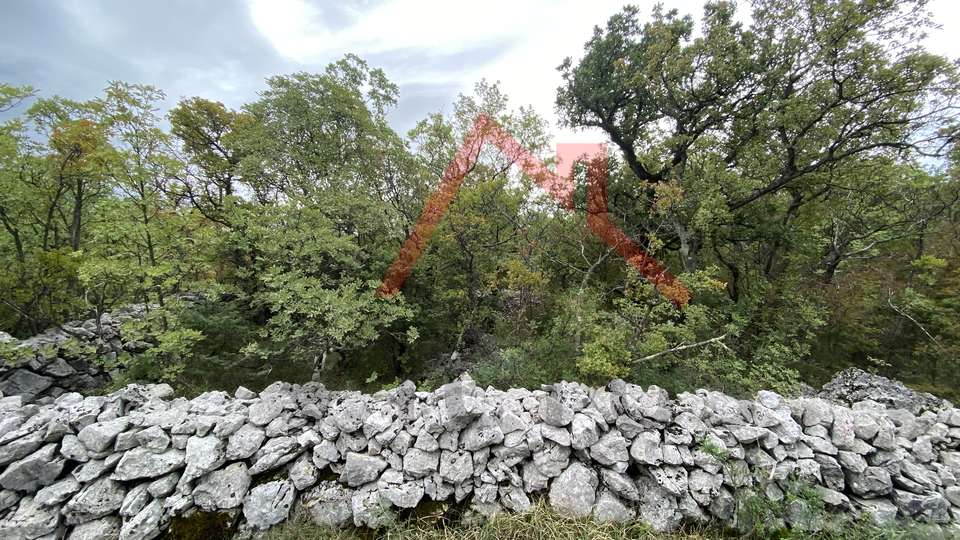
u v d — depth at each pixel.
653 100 8.34
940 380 5.94
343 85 8.45
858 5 5.72
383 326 6.04
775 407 3.10
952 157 6.35
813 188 7.74
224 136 8.65
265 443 2.85
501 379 4.17
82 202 4.98
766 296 6.94
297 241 5.19
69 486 2.47
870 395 4.68
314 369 5.50
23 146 4.55
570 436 2.87
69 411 2.67
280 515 2.67
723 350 5.14
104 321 5.29
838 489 2.79
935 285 6.98
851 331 6.80
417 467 2.81
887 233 7.30
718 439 2.87
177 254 4.84
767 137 7.40
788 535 2.63
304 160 7.78
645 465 2.86
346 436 2.90
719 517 2.73
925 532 2.45
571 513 2.75
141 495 2.54
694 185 6.92
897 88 5.75
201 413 2.89
